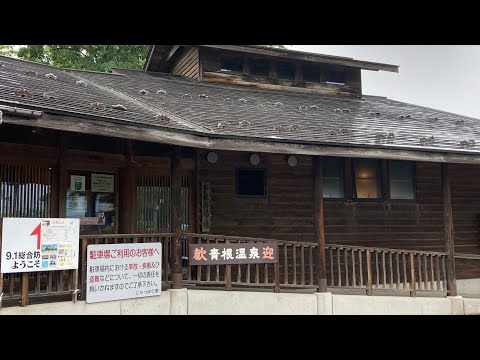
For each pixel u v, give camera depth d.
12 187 8.25
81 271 7.26
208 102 10.70
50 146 8.79
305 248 11.27
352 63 14.76
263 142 8.09
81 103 7.25
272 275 10.92
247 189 10.94
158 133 7.23
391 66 15.27
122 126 6.91
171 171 8.34
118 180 9.82
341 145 8.58
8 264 6.44
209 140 7.72
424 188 12.59
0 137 8.21
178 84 12.66
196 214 10.34
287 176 11.30
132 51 21.92
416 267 12.13
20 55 20.95
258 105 11.34
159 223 9.97
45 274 8.55
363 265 11.62
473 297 11.23
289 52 13.87
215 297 8.47
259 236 10.84
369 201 11.94
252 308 8.70
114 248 7.47
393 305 9.69
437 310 9.99
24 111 5.89
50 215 8.66
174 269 8.23
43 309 6.72
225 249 8.61
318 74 14.77
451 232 10.34
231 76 13.70
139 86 11.51
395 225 12.12
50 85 8.34
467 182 13.22
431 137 10.00
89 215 9.36
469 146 10.01
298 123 9.84
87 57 21.75
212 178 10.59
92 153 9.26
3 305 6.72
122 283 7.52
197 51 13.56
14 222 6.52
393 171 12.34
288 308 8.91
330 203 11.57
